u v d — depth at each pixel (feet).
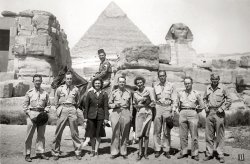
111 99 32.45
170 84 33.24
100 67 37.50
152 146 37.11
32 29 75.61
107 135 42.88
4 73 71.00
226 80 89.71
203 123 61.00
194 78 82.84
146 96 32.01
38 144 30.91
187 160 31.50
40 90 31.45
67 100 31.22
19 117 52.08
